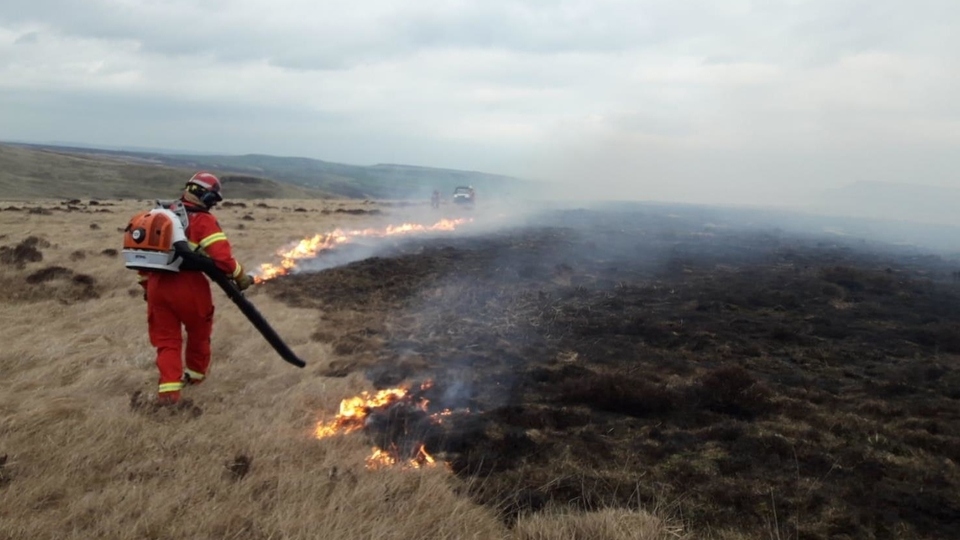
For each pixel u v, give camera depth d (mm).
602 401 6758
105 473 4570
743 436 5855
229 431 5438
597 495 4652
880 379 7895
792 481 4973
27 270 13672
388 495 4398
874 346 9531
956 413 6613
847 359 8812
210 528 3852
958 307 12352
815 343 9648
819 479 5035
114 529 3781
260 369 7566
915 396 7227
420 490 4469
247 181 128250
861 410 6691
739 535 4188
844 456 5449
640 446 5695
